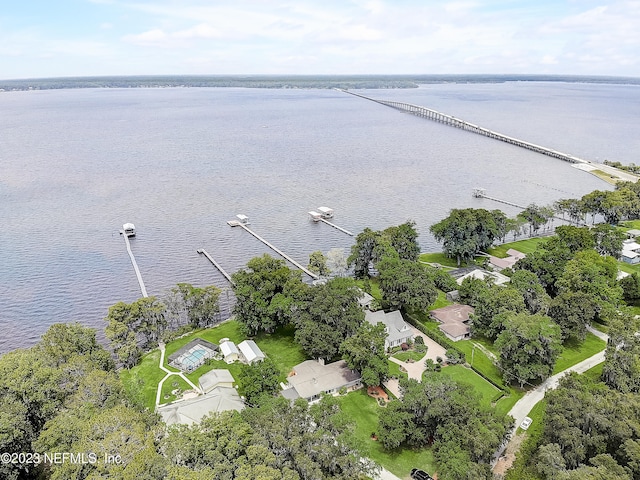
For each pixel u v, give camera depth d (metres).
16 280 133.62
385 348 97.31
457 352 93.56
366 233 131.75
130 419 58.50
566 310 97.19
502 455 69.56
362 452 61.22
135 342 95.44
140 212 192.88
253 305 100.19
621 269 134.88
